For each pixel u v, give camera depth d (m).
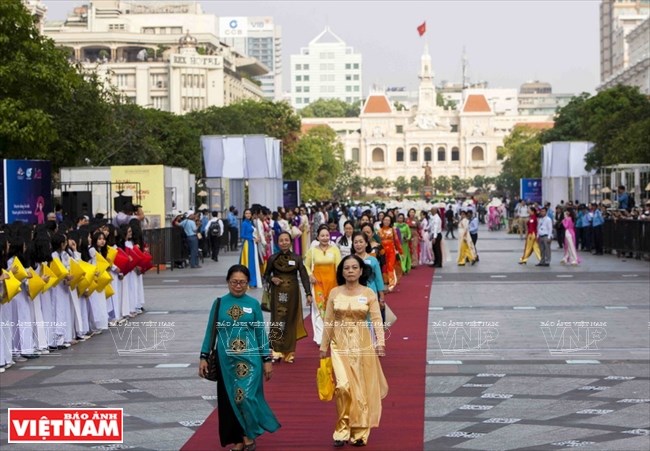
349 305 14.60
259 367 14.16
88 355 22.14
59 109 56.59
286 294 20.72
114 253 26.45
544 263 46.53
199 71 183.25
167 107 181.75
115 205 44.84
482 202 140.88
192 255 47.81
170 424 15.91
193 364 20.97
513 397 17.50
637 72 160.38
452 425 15.57
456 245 67.69
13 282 20.25
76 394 18.12
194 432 15.39
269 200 65.38
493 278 40.03
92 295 24.66
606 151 78.31
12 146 45.34
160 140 90.00
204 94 183.62
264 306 21.00
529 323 26.22
